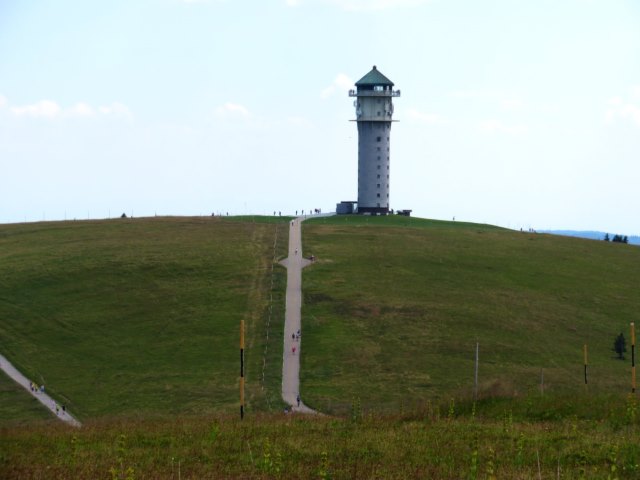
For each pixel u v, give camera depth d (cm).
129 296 13262
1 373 10206
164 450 3559
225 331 11812
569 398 4647
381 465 3141
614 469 2881
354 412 5484
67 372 10338
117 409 8906
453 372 10138
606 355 11088
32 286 13638
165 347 11256
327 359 10681
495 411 4459
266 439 3491
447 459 3225
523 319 12444
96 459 3359
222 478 2961
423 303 12975
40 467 3170
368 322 12131
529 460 3219
